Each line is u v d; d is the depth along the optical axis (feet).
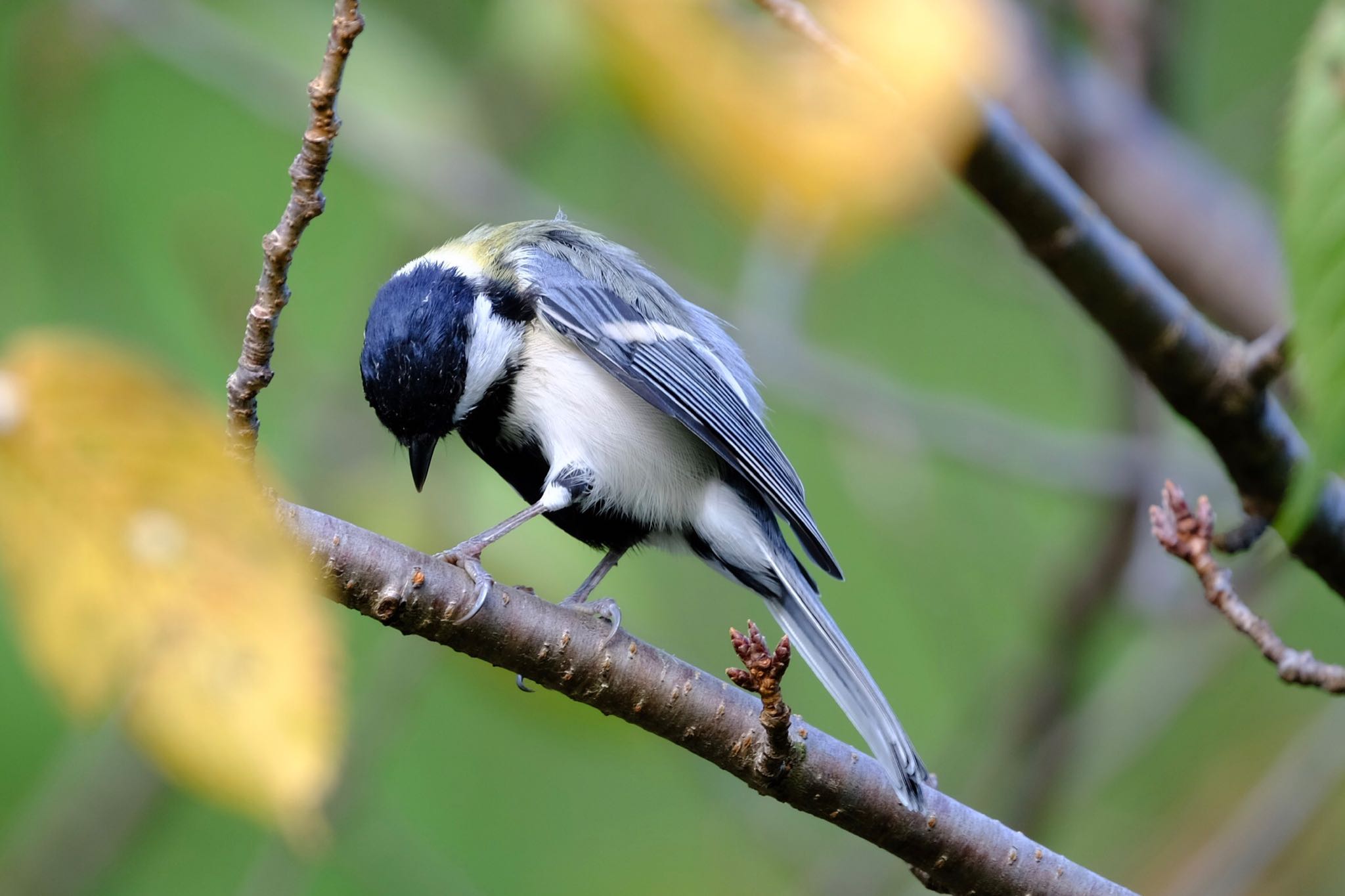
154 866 29.99
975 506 32.91
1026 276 31.09
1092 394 33.96
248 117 33.86
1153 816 30.99
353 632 29.86
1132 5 25.99
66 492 8.75
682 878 30.12
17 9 30.89
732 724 15.55
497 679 23.80
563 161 34.47
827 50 16.16
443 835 30.42
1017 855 15.72
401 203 30.83
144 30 27.32
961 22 16.12
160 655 8.80
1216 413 17.39
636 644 15.74
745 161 17.29
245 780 8.75
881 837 15.65
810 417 32.12
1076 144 25.68
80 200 28.37
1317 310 9.14
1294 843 28.58
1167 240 25.89
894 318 35.60
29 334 8.75
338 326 32.78
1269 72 35.60
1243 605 16.14
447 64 28.86
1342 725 27.37
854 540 33.63
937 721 31.65
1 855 28.43
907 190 17.29
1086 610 28.48
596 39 18.08
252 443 13.25
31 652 8.74
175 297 30.94
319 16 26.22
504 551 22.95
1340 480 17.19
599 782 31.50
